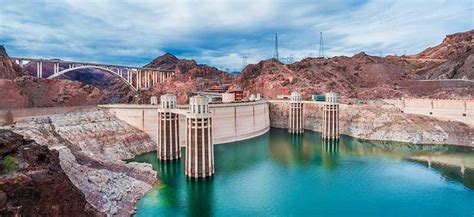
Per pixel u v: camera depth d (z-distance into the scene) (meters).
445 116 153.50
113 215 63.78
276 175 101.50
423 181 94.31
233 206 76.56
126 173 85.25
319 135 176.12
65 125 105.88
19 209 35.94
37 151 43.19
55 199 41.00
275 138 167.75
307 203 78.75
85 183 67.25
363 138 161.25
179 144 115.62
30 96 141.50
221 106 150.88
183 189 85.94
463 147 139.00
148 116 129.50
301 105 181.00
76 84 164.00
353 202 79.38
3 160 38.91
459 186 89.69
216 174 101.44
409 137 150.00
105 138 112.75
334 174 102.19
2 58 149.12
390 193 84.94
